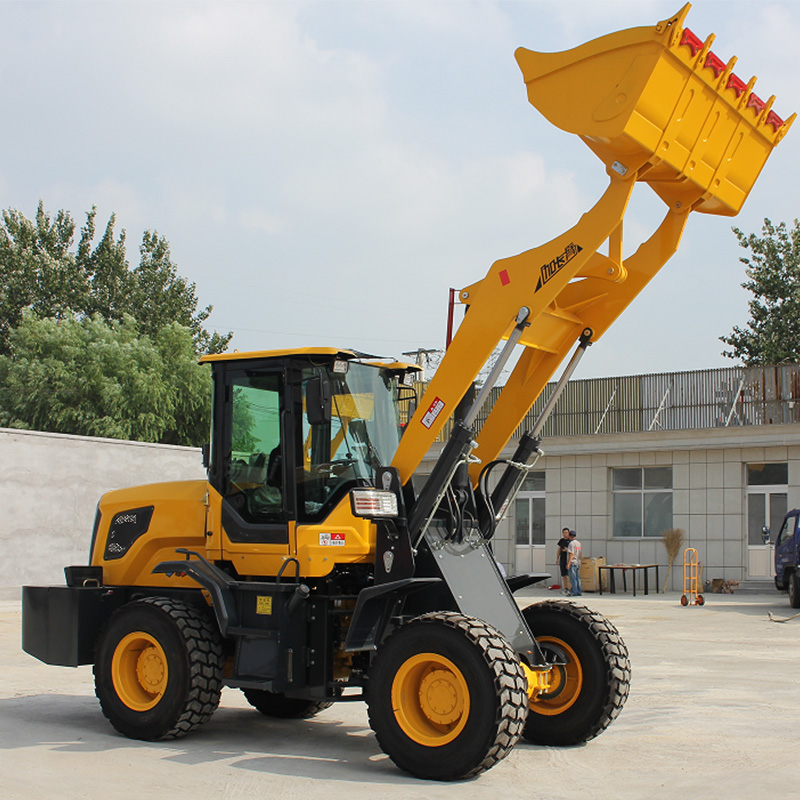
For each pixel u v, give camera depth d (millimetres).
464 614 6562
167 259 56406
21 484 21359
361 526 6980
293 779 5965
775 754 6727
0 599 20750
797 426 23953
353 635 6438
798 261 36656
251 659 6859
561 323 7355
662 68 5996
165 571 7250
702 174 6492
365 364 7516
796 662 11898
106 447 23062
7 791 5617
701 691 9617
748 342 36938
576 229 6379
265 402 7273
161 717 7031
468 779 5941
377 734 6156
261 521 7176
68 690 9570
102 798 5480
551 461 27953
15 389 40281
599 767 6324
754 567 24953
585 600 22672
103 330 42094
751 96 6523
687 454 25766
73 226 54844
